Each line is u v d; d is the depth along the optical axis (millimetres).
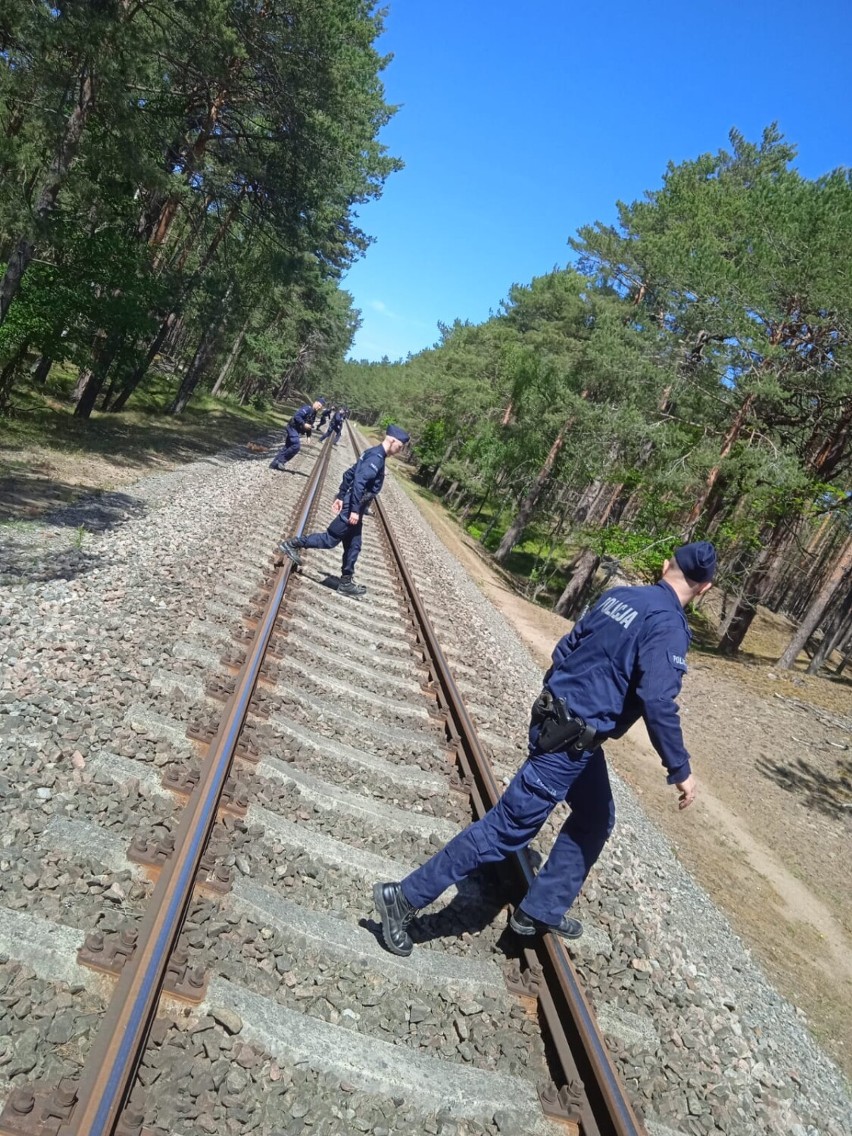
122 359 21641
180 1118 2514
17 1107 2295
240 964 3164
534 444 35094
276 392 79812
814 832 11102
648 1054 3756
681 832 8875
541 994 3625
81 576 7203
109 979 2863
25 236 13836
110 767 4055
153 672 5219
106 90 13391
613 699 3582
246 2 19000
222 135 22062
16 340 17000
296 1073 2840
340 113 22062
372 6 24797
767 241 20797
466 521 47156
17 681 4691
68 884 3221
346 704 6242
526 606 19141
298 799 4516
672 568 3654
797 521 24906
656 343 23188
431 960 3656
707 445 21797
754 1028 4598
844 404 21594
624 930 4711
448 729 6484
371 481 9250
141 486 13984
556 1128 3043
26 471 12672
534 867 4645
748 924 7168
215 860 3658
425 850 4547
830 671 37000
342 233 35938
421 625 9281
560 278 35531
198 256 35531
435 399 59562
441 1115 2916
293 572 9633
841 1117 4270
